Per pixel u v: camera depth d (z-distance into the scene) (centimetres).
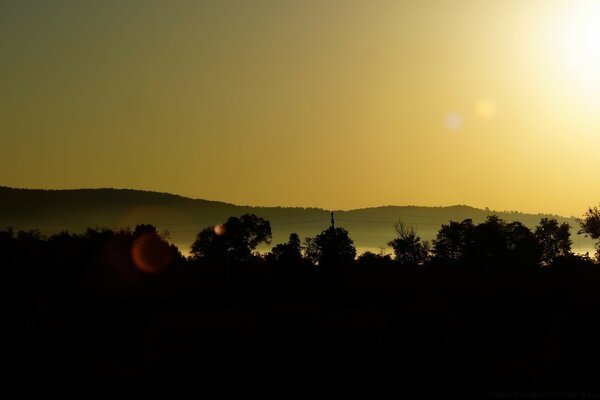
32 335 5088
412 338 4534
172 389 3484
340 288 8850
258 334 4847
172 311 6425
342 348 4319
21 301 7875
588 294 6700
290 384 3522
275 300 7744
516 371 3566
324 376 3659
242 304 7288
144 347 4359
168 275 11338
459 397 3188
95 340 4953
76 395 3422
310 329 5022
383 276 10038
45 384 3641
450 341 4441
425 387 3372
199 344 4541
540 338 4453
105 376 3725
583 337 4456
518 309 5950
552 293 7400
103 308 7038
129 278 11238
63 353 4403
